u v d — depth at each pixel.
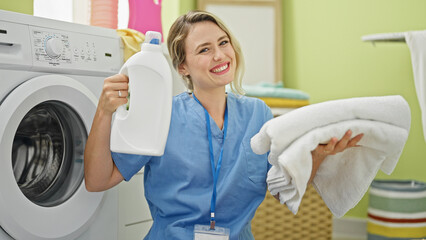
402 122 0.98
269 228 2.48
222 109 1.33
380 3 2.88
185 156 1.26
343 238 2.86
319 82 3.05
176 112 1.30
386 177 2.87
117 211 1.57
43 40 1.33
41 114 1.38
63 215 1.37
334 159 1.10
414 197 2.49
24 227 1.25
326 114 0.94
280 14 3.13
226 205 1.26
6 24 1.24
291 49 3.14
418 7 2.80
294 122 0.94
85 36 1.46
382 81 2.88
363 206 2.92
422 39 2.09
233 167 1.27
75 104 1.41
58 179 1.43
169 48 1.31
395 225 2.50
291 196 1.09
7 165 1.22
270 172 1.15
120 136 1.06
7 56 1.24
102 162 1.22
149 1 2.05
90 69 1.46
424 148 2.79
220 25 1.24
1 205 1.20
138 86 1.04
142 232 1.72
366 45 2.91
